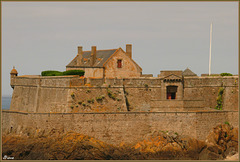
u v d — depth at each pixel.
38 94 175.00
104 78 172.75
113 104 168.50
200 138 163.88
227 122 168.75
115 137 163.12
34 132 164.88
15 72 185.62
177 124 164.25
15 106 183.25
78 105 166.75
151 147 159.38
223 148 164.38
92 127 163.25
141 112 164.38
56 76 171.75
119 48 189.88
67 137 160.75
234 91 172.50
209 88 175.25
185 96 174.25
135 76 192.25
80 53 194.88
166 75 173.75
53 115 163.50
